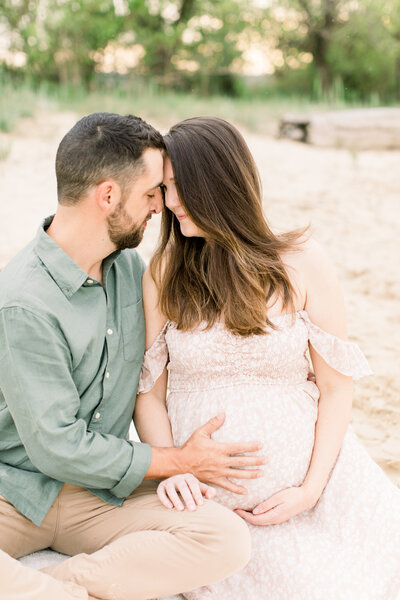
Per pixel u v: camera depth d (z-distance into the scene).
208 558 1.91
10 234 5.45
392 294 4.91
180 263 2.25
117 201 2.02
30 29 15.70
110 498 2.10
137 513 2.05
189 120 2.18
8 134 8.80
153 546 1.90
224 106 12.86
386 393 3.54
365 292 4.96
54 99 11.20
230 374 2.20
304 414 2.21
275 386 2.21
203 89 20.41
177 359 2.25
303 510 2.16
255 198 2.19
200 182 2.12
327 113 11.23
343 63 22.05
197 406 2.20
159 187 2.12
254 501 2.14
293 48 22.33
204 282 2.19
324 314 2.24
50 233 2.09
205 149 2.12
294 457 2.15
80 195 2.00
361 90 22.55
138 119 2.10
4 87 11.49
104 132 2.00
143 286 2.32
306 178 8.41
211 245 2.20
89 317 2.06
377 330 4.30
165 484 2.07
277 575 2.03
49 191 6.73
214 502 2.02
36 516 2.05
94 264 2.15
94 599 1.90
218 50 20.80
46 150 8.22
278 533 2.11
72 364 2.04
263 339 2.16
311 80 22.56
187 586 1.94
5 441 2.09
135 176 2.01
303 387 2.26
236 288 2.14
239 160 2.15
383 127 10.79
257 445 2.08
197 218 2.13
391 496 2.18
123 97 13.12
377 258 5.64
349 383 2.28
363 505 2.15
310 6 21.52
